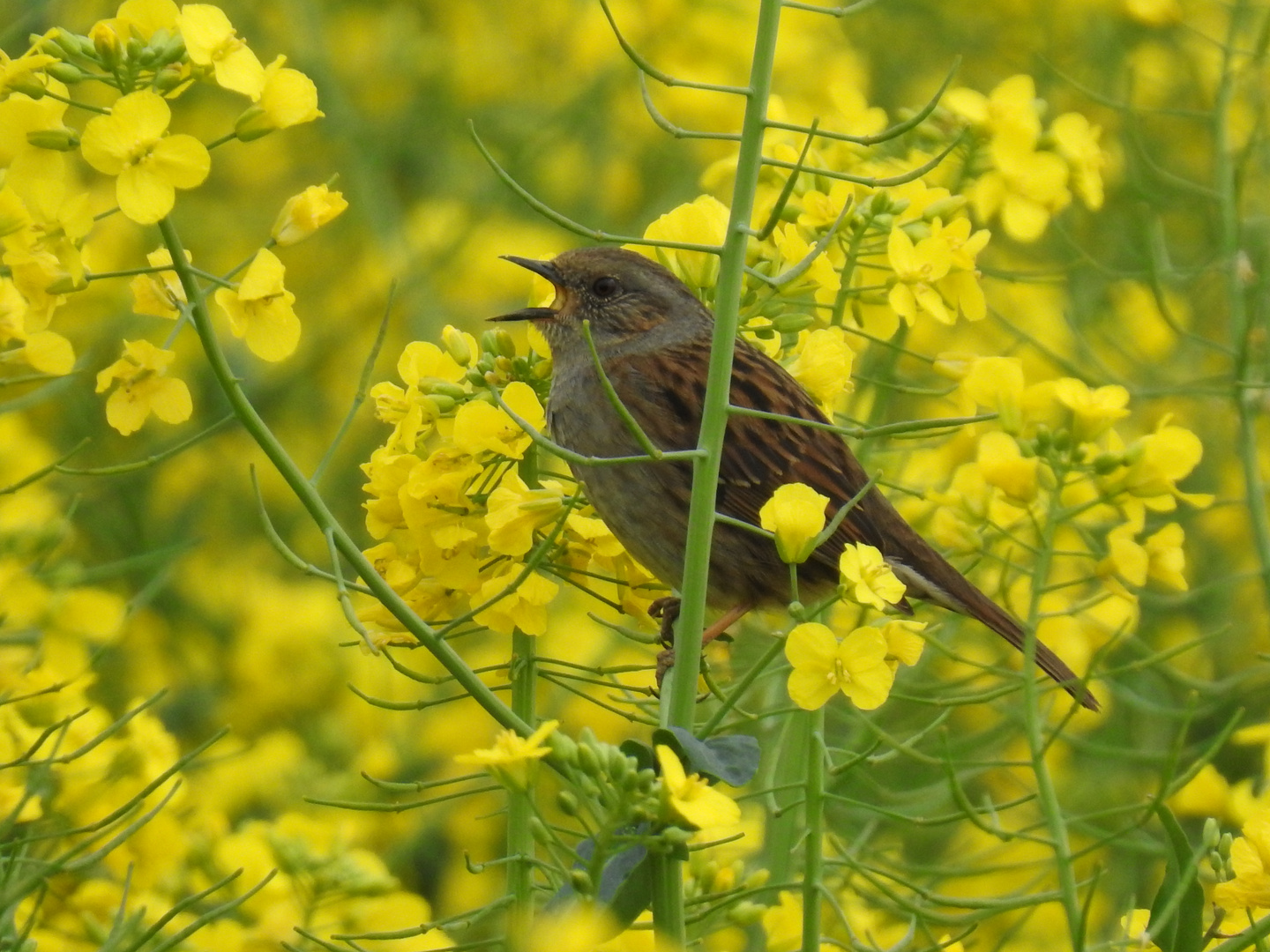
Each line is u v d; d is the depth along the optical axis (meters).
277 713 11.52
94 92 13.22
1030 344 10.30
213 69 6.03
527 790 5.44
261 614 11.77
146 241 14.20
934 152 8.96
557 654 10.71
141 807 7.36
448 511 6.74
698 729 6.71
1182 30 12.62
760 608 9.15
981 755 10.37
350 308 14.75
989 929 10.10
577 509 7.59
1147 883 10.59
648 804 5.23
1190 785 7.95
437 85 15.63
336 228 15.00
